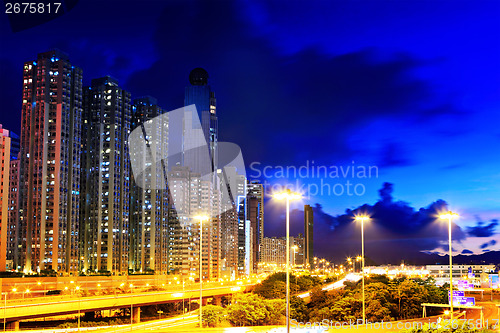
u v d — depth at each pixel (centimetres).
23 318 14612
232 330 9381
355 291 19600
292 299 18912
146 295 19575
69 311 15950
